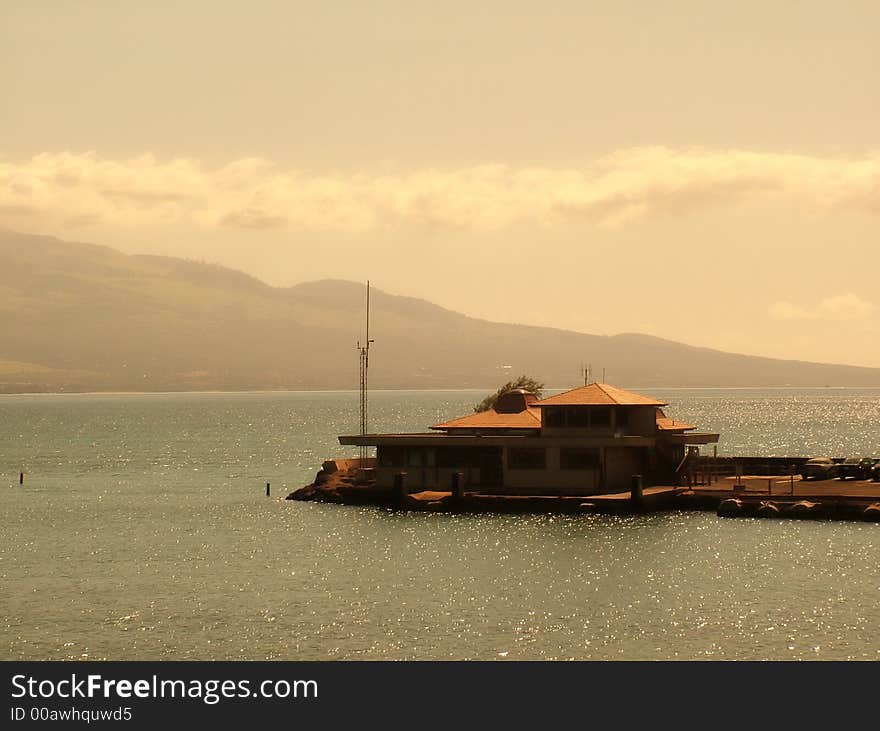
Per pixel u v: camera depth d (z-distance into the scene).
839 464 192.88
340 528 164.50
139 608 117.31
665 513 168.00
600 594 119.94
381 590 123.56
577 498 169.88
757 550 140.25
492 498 173.88
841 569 129.38
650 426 182.88
